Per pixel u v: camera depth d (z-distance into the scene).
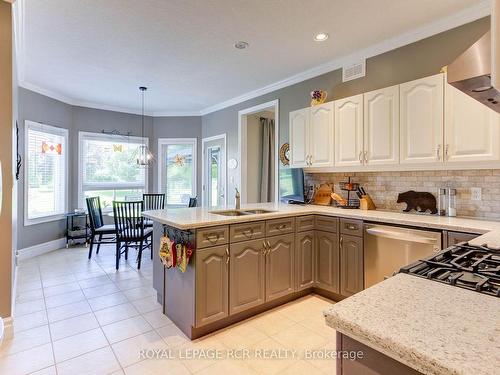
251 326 2.39
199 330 2.23
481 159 2.17
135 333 2.28
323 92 3.39
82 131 5.35
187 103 5.39
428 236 2.18
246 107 4.87
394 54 2.93
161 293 2.71
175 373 1.82
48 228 4.74
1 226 2.18
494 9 0.67
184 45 3.04
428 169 2.61
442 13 2.46
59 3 2.31
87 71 3.78
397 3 2.31
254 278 2.50
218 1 2.29
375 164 2.80
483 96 1.24
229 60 3.41
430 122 2.42
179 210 2.96
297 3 2.31
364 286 2.56
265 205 3.50
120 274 3.66
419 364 0.56
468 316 0.70
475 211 2.46
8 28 2.20
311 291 3.03
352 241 2.65
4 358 1.95
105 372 1.82
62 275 3.60
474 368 0.51
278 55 3.28
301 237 2.87
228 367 1.89
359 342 0.71
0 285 2.16
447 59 2.57
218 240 2.26
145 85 4.34
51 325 2.38
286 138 4.10
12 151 2.24
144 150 5.43
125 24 2.63
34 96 4.43
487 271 1.00
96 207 4.71
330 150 3.18
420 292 0.85
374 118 2.81
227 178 5.36
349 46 3.05
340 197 3.30
